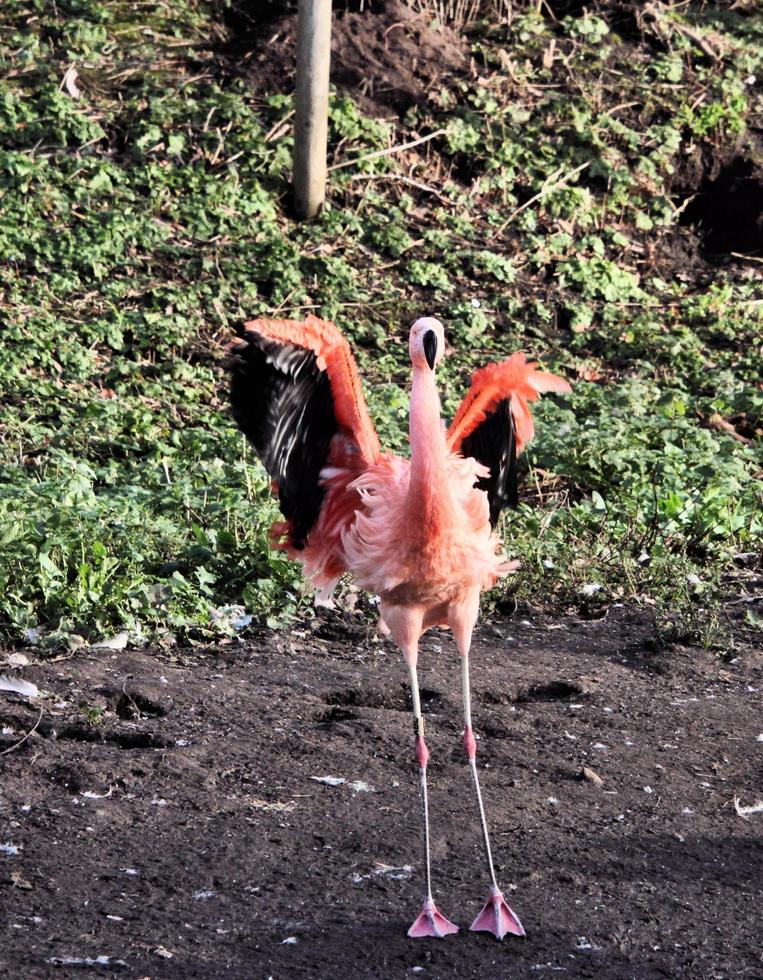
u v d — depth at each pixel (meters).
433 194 26.38
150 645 12.52
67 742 10.20
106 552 13.64
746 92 29.61
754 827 9.27
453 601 8.74
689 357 23.33
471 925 7.65
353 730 10.73
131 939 7.36
